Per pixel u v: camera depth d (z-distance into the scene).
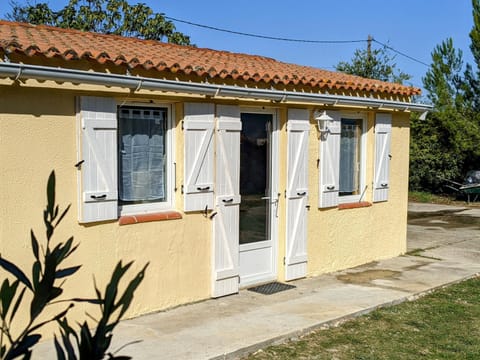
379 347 4.89
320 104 7.08
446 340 5.12
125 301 1.64
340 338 5.08
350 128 8.22
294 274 7.07
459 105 18.58
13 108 4.52
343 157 8.12
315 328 5.28
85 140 4.95
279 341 4.90
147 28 16.53
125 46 6.47
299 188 7.02
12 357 1.64
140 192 5.66
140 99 5.47
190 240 5.91
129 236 5.37
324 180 7.38
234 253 6.32
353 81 7.92
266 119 6.84
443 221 13.78
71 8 16.28
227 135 6.13
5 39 4.58
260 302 6.04
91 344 1.61
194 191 5.84
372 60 23.12
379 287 6.82
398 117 8.76
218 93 5.74
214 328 5.11
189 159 5.77
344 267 7.91
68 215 4.91
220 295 6.20
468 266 8.18
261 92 6.13
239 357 4.56
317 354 4.69
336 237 7.74
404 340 5.09
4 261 1.75
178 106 5.77
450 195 19.94
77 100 4.91
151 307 5.59
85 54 4.77
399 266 8.14
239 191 6.50
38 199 4.71
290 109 6.81
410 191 20.53
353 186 8.35
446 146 19.45
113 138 5.16
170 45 7.86
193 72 5.56
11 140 4.53
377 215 8.48
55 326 4.75
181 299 5.87
